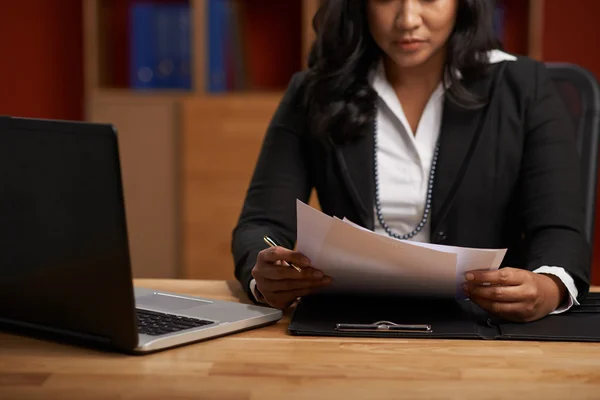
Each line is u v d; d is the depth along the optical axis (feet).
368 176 6.28
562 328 4.65
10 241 4.37
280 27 13.44
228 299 5.44
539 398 3.63
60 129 3.98
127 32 13.28
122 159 12.38
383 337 4.53
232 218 12.32
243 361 4.12
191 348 4.33
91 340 4.30
